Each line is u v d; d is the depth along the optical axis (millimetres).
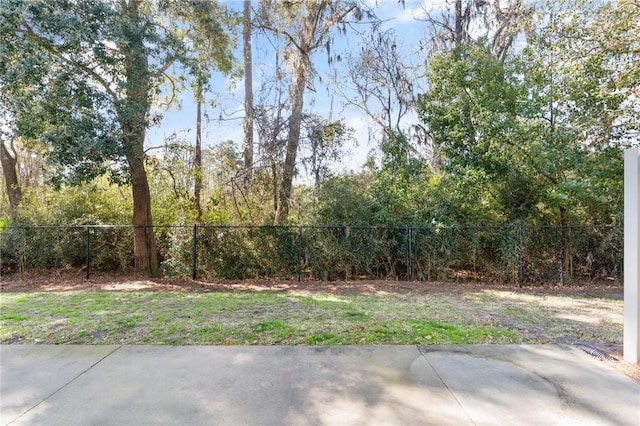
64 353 3883
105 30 7254
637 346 3641
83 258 9750
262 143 10617
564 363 3639
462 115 9148
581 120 7793
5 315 5352
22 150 12992
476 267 8703
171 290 7539
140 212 9055
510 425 2594
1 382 3232
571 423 2619
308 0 10570
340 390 3098
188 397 2980
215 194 10180
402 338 4367
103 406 2844
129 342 4223
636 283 3643
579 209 8562
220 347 4059
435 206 8906
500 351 3953
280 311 5637
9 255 9562
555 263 8453
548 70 7945
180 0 8594
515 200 8766
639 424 2611
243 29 10938
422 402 2902
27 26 6758
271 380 3277
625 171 3744
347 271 8875
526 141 7957
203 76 8906
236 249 8930
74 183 7738
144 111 8094
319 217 9156
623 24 6855
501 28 11492
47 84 7039
